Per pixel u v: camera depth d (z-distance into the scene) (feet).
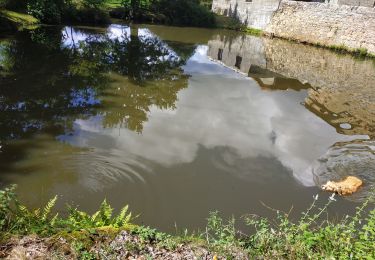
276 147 26.50
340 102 39.01
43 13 66.90
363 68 59.52
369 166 24.61
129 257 11.46
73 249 11.27
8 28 56.24
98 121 27.84
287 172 23.11
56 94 32.83
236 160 23.93
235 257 12.09
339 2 84.38
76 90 34.40
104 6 90.68
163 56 53.47
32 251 11.03
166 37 72.69
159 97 34.88
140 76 41.47
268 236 13.10
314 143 27.89
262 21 96.17
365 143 28.45
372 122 33.47
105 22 79.25
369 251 12.00
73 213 13.87
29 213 13.15
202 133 27.58
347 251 11.94
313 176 22.90
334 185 21.35
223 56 58.85
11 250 10.98
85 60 46.03
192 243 12.58
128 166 21.62
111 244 11.78
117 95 34.35
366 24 72.59
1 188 18.56
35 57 44.62
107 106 31.24
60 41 55.77
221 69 48.52
